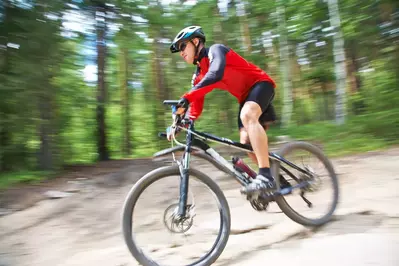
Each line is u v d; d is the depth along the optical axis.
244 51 11.60
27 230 3.41
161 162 6.54
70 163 7.42
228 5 11.63
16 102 6.04
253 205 2.61
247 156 2.80
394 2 8.62
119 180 5.17
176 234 2.41
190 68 10.16
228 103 10.51
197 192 2.46
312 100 14.91
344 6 9.22
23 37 6.16
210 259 2.31
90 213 3.74
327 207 2.92
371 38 9.17
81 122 8.20
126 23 8.41
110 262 2.53
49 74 6.39
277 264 2.20
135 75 9.96
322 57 12.24
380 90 8.59
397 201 3.01
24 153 6.77
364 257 2.08
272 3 11.18
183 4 10.19
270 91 2.62
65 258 2.72
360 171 4.29
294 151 2.92
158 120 10.34
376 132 7.15
